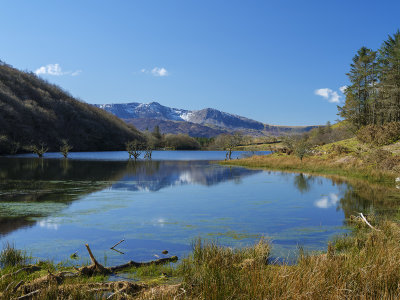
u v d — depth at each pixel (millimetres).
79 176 29969
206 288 5039
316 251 8430
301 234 10406
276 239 9812
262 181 26547
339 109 66812
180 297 4891
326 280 5312
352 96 65625
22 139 94438
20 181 25391
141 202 16641
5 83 128750
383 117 58812
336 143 49500
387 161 28234
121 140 145375
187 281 5738
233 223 12008
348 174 29188
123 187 22688
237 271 6125
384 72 57594
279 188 22109
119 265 7109
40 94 138875
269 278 5297
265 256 7570
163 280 6293
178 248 8852
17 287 5438
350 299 4641
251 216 13266
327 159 40156
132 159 65688
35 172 33156
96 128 138500
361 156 34281
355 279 5355
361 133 44062
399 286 4887
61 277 6086
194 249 8016
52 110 128625
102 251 8578
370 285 5078
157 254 8328
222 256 7008
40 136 105188
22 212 13898
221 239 9789
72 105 150375
